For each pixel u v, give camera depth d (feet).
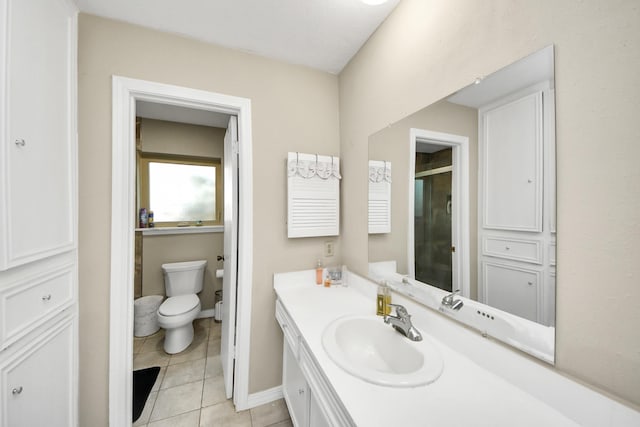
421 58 3.37
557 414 1.92
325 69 5.54
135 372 6.08
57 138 3.33
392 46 3.93
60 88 3.39
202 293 9.26
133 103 4.30
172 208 9.16
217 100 4.67
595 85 1.75
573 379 1.87
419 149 3.45
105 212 4.00
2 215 2.47
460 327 2.77
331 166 5.33
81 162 3.87
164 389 5.48
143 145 8.46
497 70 2.42
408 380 2.23
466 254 2.78
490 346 2.42
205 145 9.27
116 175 4.02
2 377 2.56
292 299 4.50
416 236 3.53
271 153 5.09
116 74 4.07
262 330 5.04
